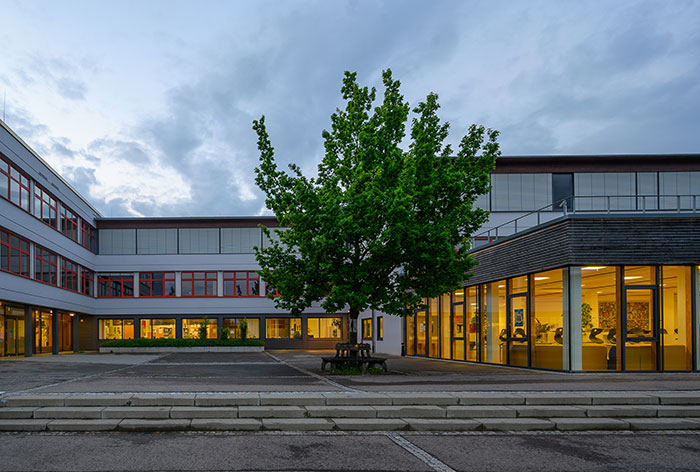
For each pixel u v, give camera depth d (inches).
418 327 1037.2
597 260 602.9
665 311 612.4
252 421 325.4
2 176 981.2
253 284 1601.9
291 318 1596.9
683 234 609.6
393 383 472.7
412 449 280.7
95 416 331.0
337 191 626.5
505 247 751.1
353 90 660.7
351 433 315.0
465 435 315.6
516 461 260.4
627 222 609.3
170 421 322.7
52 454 263.1
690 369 607.2
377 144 625.9
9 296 1006.4
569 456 270.4
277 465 248.1
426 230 584.4
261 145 649.0
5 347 1081.4
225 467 244.1
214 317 1592.0
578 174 1242.0
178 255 1594.5
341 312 1596.9
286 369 679.1
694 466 253.6
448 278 629.3
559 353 628.4
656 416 359.9
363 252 631.2
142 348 1309.1
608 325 610.2
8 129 999.6
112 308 1574.8
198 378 533.6
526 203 1229.1
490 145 690.2
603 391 406.3
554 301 644.1
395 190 553.9
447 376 555.2
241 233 1612.9
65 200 1320.1
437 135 684.7
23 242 1080.8
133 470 238.8
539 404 374.9
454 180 609.3
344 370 617.9
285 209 640.4
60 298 1288.1
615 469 247.9
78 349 1448.1
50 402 346.9
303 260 632.4
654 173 1241.4
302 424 322.3
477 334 826.8
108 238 1595.7
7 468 241.0
